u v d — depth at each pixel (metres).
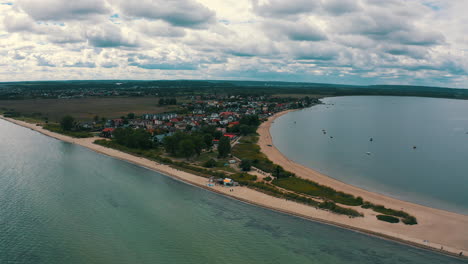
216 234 97.50
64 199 121.38
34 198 121.44
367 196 123.94
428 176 155.00
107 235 96.81
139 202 120.06
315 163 177.38
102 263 83.56
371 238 93.56
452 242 90.25
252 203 117.69
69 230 98.94
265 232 98.19
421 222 101.81
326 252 87.44
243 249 89.75
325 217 105.44
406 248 88.19
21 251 87.44
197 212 111.88
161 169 159.50
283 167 162.25
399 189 135.12
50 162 171.38
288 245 91.19
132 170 159.62
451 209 114.38
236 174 146.12
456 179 150.50
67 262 83.56
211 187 132.62
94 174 152.25
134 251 89.06
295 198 119.31
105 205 117.12
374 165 174.88
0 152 189.88
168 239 94.94
